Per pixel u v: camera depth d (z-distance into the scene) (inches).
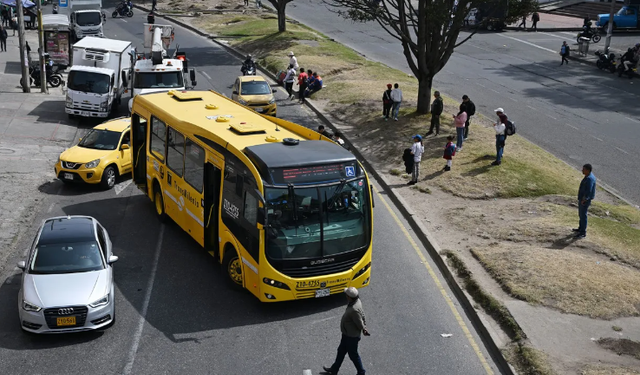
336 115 1214.9
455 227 703.7
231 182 545.3
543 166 917.2
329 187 512.4
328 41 1977.1
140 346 470.3
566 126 1219.2
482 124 1155.3
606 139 1146.7
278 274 499.5
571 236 663.1
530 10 1112.2
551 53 2005.4
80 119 1178.6
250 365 450.6
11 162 904.9
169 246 652.7
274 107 1199.6
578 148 1085.1
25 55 1333.7
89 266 506.9
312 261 507.5
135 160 789.9
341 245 519.2
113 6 2795.3
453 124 1111.6
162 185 693.3
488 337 490.9
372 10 1147.9
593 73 1742.1
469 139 1018.1
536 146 1042.7
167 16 2544.3
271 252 496.4
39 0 1309.1
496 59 1892.2
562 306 521.3
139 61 1176.8
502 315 509.4
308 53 1753.2
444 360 465.1
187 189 629.0
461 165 900.6
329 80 1507.1
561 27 2409.0
